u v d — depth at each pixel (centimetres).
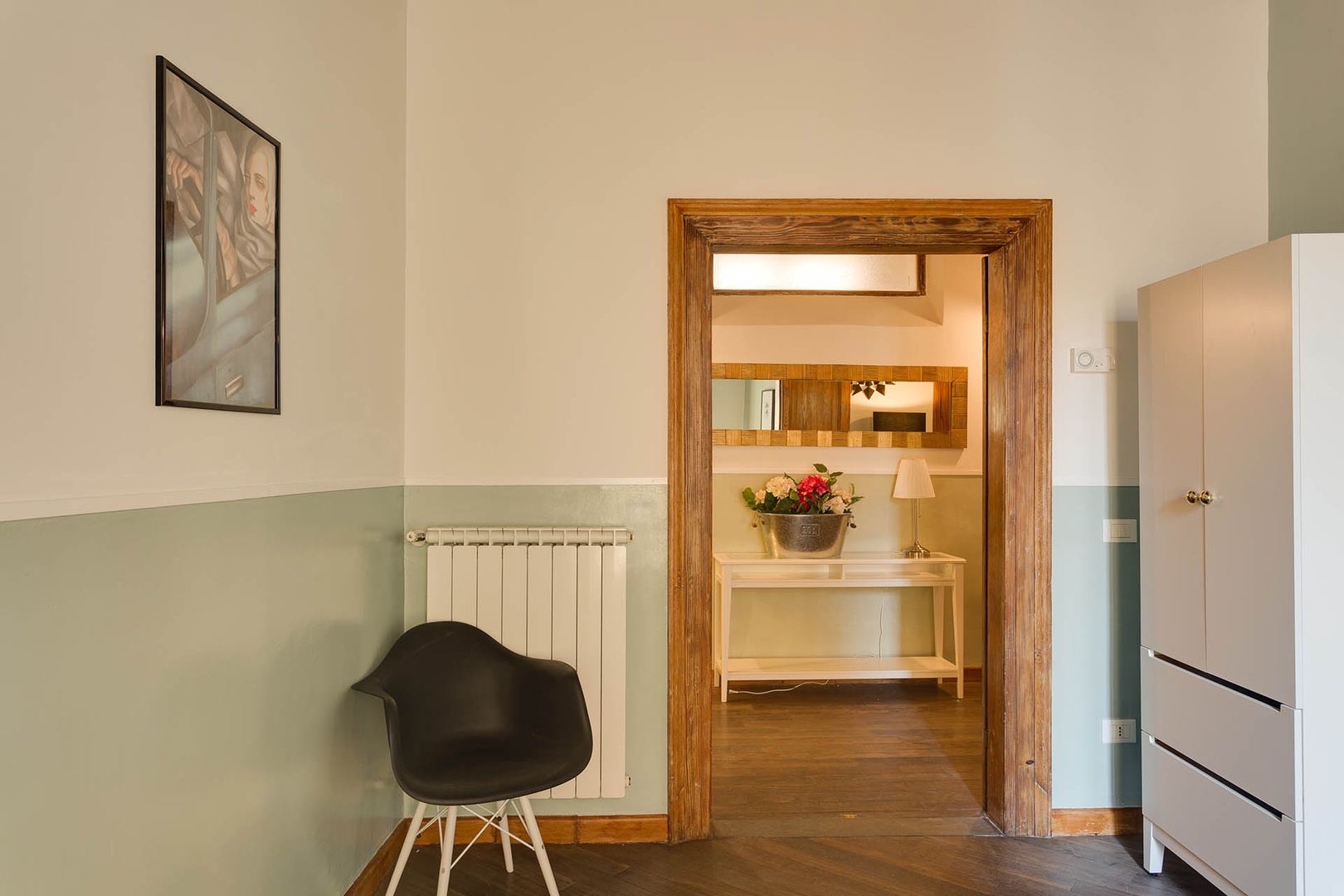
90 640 123
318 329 204
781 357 469
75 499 120
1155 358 249
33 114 112
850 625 467
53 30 116
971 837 272
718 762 340
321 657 204
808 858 257
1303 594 191
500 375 269
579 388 270
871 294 461
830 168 273
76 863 120
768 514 441
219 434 160
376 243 244
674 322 269
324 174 208
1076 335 275
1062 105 276
